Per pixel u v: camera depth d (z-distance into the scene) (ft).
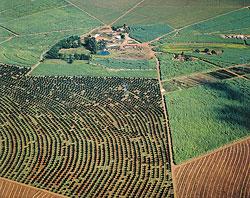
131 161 506.48
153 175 485.56
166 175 485.97
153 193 460.55
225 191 462.60
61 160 505.25
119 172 489.26
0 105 603.67
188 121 577.43
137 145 532.73
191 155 517.55
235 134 554.87
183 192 462.60
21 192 460.96
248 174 487.20
